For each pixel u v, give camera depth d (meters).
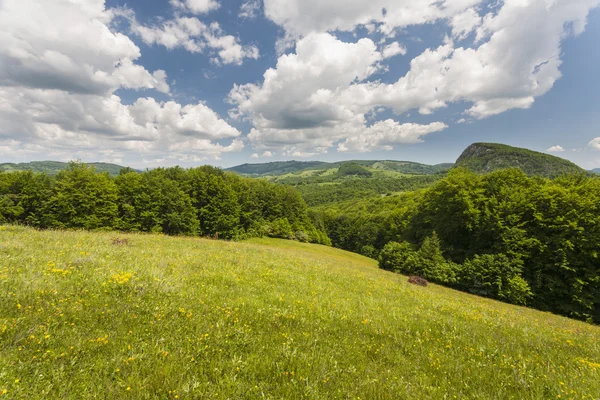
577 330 13.81
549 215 30.84
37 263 7.88
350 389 4.24
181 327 5.39
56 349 3.99
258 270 13.12
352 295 12.04
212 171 70.12
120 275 7.53
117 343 4.46
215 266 12.11
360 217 99.38
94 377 3.59
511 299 28.05
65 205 41.81
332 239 107.69
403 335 7.48
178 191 54.28
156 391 3.52
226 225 59.81
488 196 37.41
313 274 15.10
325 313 8.47
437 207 42.69
